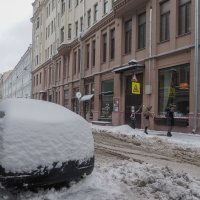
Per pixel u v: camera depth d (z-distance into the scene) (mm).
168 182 6855
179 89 22453
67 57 47969
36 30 71312
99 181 6789
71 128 6035
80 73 40844
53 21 57188
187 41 21688
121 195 6098
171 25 23312
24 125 5613
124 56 30297
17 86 95312
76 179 6293
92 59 38312
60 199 5738
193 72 20828
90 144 6324
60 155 5766
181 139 17750
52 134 5762
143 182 6797
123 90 30047
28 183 5543
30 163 5508
